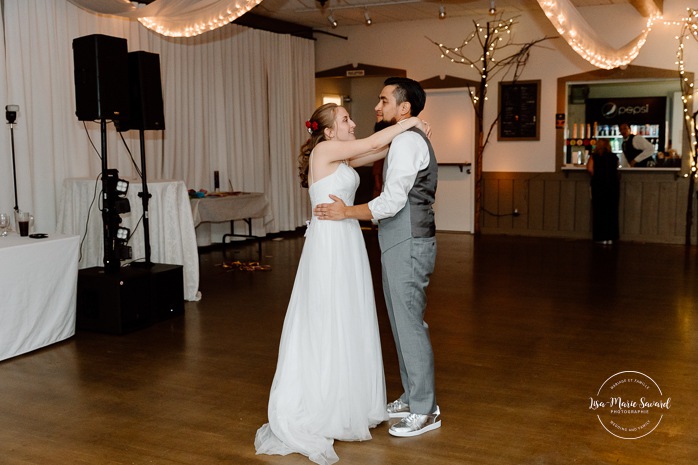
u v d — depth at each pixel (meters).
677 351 4.46
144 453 3.06
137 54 5.39
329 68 11.12
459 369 4.16
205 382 3.98
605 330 4.97
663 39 9.11
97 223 5.81
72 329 4.91
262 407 3.60
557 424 3.34
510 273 7.15
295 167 10.70
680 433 3.22
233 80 9.34
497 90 10.14
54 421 3.42
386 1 9.04
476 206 10.44
